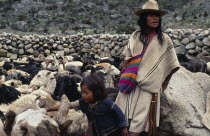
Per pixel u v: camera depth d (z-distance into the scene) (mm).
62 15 43688
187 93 5750
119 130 3975
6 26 37469
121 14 45875
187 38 19359
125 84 4473
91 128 3959
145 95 4465
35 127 4043
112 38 22750
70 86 6004
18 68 14312
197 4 43188
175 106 5422
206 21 32875
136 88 4520
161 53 4523
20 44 23984
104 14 45656
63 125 4473
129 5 49125
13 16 42562
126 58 4590
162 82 4605
